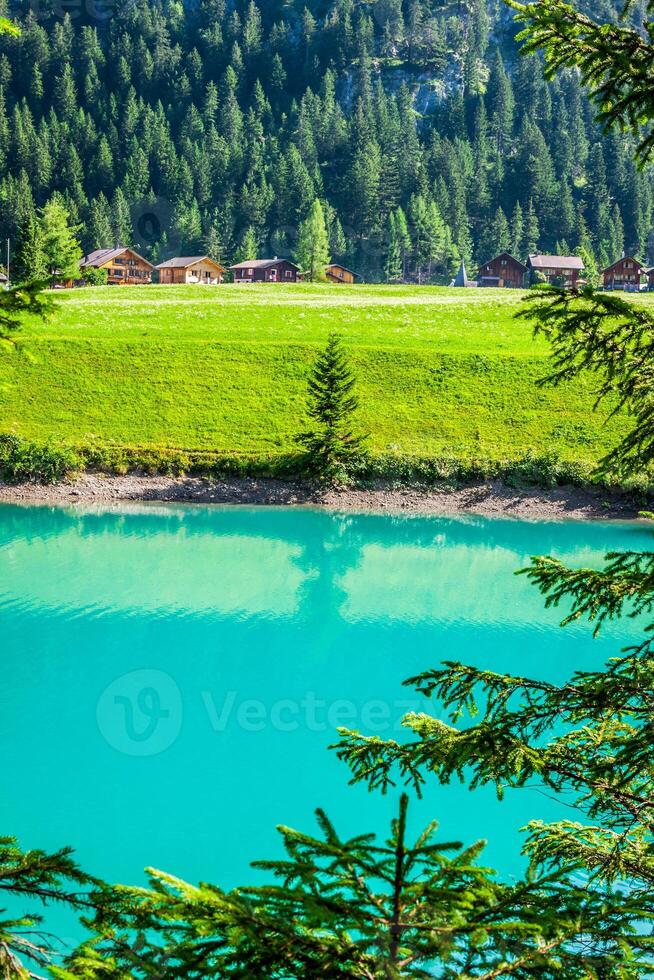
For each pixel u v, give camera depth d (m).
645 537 44.78
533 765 5.96
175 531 43.12
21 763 17.23
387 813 15.65
